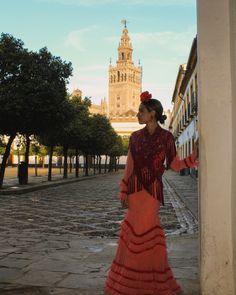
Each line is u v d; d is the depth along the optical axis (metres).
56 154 54.94
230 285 3.79
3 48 18.45
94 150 43.84
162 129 3.94
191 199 16.16
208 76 3.83
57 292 4.26
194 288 4.33
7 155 20.27
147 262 3.70
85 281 4.64
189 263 5.48
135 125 100.94
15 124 19.50
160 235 3.79
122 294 3.68
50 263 5.49
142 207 3.77
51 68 19.39
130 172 3.91
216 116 3.80
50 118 19.64
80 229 8.90
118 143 63.91
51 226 9.30
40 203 14.85
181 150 48.66
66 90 20.34
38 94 18.45
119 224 9.70
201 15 3.87
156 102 3.91
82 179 34.16
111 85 147.38
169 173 57.62
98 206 13.91
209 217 3.84
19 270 5.12
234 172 3.82
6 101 18.02
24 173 23.77
